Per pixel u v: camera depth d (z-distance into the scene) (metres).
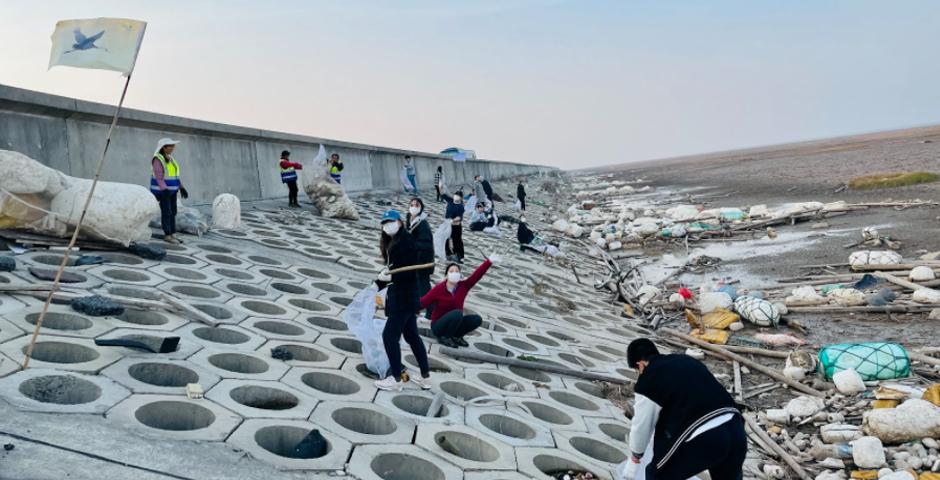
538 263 18.44
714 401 3.71
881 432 6.46
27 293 6.12
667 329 12.03
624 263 20.12
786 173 50.47
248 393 5.31
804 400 7.59
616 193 52.34
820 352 8.87
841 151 78.06
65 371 4.71
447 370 7.41
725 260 18.12
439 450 5.05
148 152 12.90
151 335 5.96
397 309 5.95
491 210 23.30
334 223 17.20
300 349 6.81
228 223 12.82
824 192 31.45
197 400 4.81
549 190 58.59
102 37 4.63
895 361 8.34
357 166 25.78
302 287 9.73
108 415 4.16
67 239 8.25
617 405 7.88
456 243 14.66
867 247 16.55
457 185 42.44
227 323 7.00
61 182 8.23
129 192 8.55
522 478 4.91
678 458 3.69
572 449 5.95
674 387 3.76
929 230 17.45
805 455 6.58
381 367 6.38
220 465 3.87
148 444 3.88
